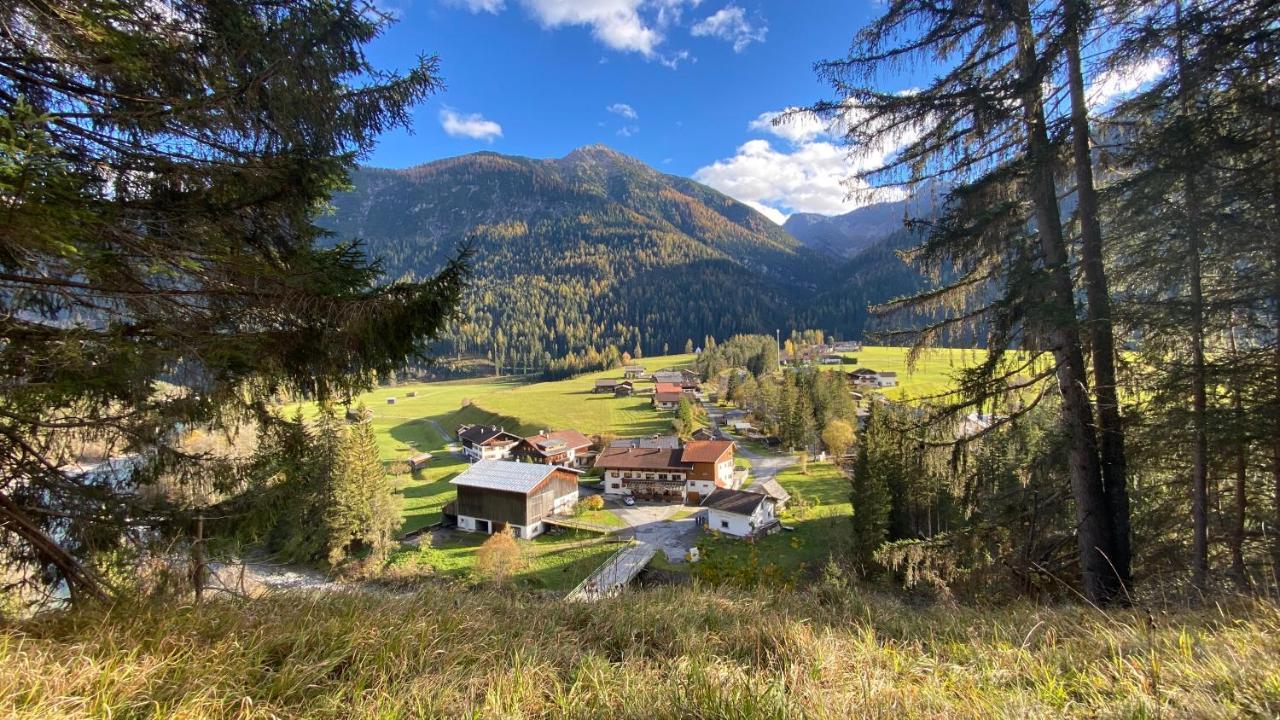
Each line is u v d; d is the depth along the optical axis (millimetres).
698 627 4141
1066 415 7477
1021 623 4207
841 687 2906
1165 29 5789
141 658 2789
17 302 3367
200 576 4547
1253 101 5754
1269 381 6551
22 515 3977
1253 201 6289
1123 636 3369
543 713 2709
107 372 3551
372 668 3027
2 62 3375
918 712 2525
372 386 4930
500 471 33312
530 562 25875
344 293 4316
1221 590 5020
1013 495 8805
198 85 4109
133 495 4582
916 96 7477
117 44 3320
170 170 4051
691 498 37969
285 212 4711
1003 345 7617
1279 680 2422
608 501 38188
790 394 52656
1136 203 6652
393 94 4844
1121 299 7516
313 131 4656
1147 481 9711
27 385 3305
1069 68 7172
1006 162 7742
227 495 5062
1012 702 2596
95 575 4145
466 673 3115
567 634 3918
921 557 8859
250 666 2914
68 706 2346
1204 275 7840
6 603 3850
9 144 2490
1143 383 7312
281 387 4789
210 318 4156
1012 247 7812
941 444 8477
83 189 3660
